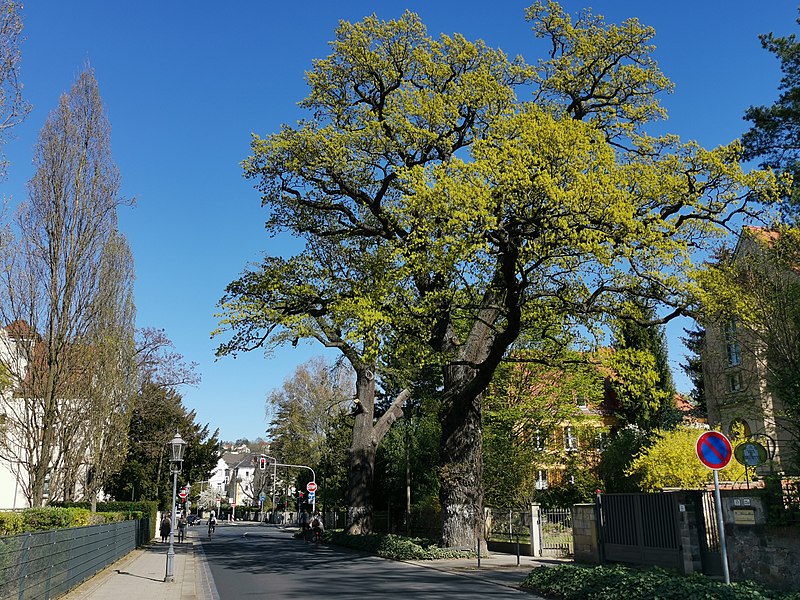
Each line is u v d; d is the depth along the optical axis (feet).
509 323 64.13
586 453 115.14
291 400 225.56
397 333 69.82
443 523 79.61
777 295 52.60
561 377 108.68
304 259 82.33
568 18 75.66
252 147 75.92
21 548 36.14
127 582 60.44
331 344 98.07
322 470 195.83
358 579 61.31
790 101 75.87
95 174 95.20
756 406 65.16
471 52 75.92
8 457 94.32
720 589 35.19
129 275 108.99
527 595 48.37
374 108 79.77
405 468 144.97
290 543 131.85
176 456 67.56
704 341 78.18
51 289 90.68
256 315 77.20
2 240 64.08
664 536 55.52
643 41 74.69
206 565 79.46
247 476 541.34
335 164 74.38
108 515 87.97
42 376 89.25
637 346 129.70
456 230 56.65
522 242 58.85
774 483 45.98
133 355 114.52
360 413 117.80
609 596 40.52
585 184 54.44
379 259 79.87
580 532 70.03
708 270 59.11
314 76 77.71
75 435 94.22
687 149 65.57
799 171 71.26
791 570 43.14
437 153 77.15
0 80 48.37
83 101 96.27
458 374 79.05
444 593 49.88
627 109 77.15
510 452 106.52
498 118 65.46
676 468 76.89
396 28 75.97
